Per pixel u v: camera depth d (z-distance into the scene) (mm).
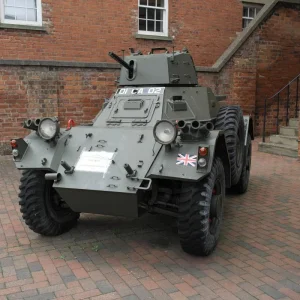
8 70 8383
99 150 3818
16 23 9781
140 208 3836
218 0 12109
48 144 3932
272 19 11523
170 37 11555
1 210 5207
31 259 3742
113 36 10781
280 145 9516
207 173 3338
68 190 3588
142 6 11180
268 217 4953
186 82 5238
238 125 5285
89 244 4105
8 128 8578
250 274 3451
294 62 12055
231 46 11375
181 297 3078
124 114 4473
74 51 10375
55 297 3074
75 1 10211
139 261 3709
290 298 3062
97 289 3193
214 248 3953
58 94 8906
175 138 3447
